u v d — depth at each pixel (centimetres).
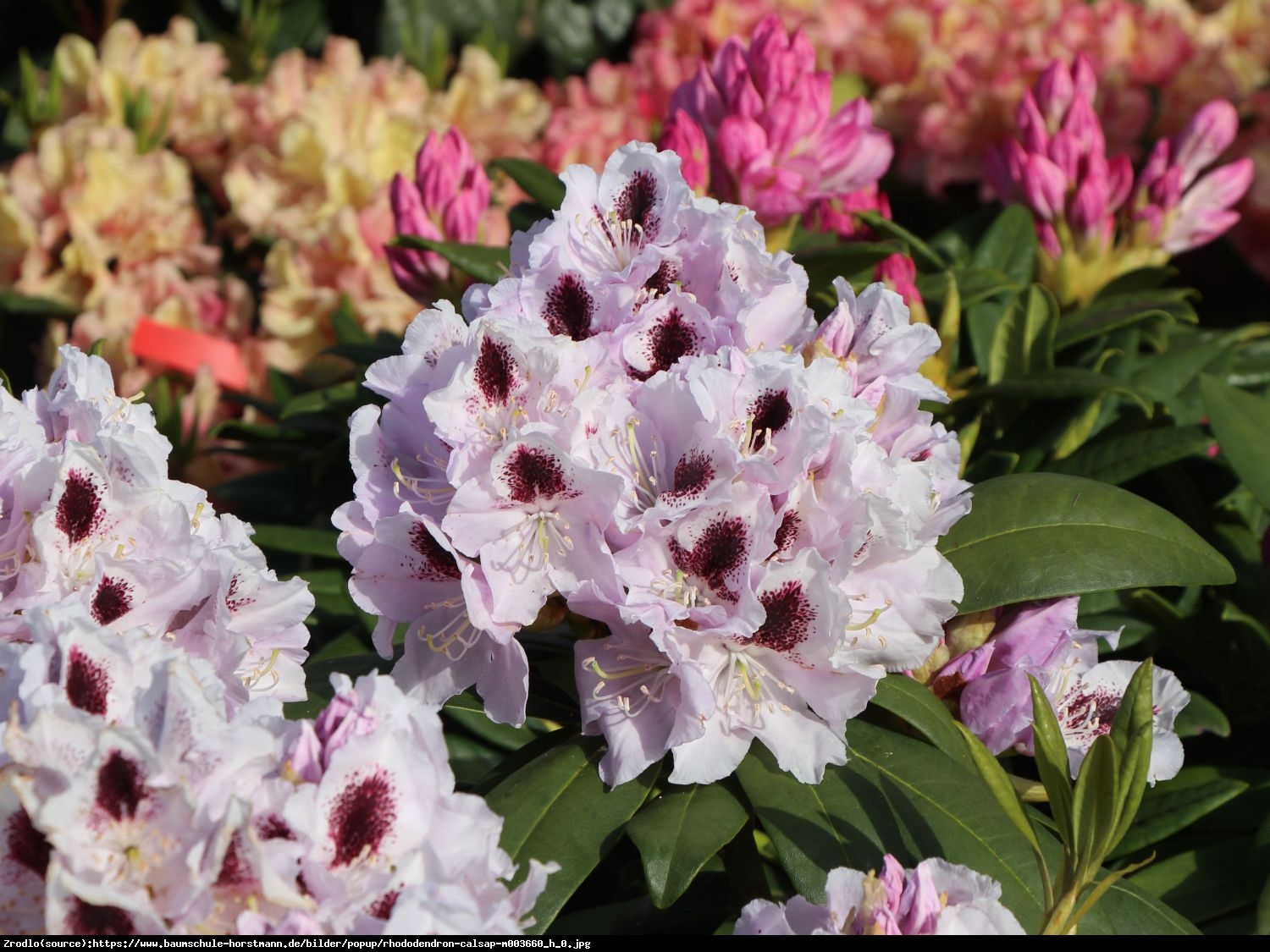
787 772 52
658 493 50
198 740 43
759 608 48
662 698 51
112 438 50
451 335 52
